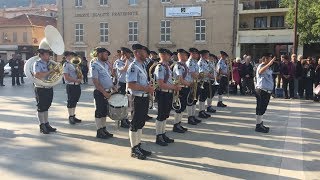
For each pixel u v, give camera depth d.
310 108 13.52
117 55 11.87
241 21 39.94
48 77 8.87
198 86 10.71
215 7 35.53
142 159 7.00
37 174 6.16
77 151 7.53
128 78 6.98
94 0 39.38
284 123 10.65
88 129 9.59
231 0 35.09
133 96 7.08
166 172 6.29
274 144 8.24
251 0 39.38
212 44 35.88
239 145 8.12
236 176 6.14
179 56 9.20
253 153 7.51
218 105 13.70
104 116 8.60
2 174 6.16
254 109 13.14
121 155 7.27
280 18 38.88
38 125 10.01
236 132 9.41
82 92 19.44
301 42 28.23
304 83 16.20
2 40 55.22
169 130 9.57
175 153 7.45
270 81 9.30
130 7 38.06
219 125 10.27
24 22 54.28
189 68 9.85
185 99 9.36
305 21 26.38
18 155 7.21
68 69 10.05
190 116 10.35
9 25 54.53
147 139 8.60
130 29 38.34
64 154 7.31
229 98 16.33
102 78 8.42
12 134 8.95
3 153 7.33
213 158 7.13
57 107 13.48
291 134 9.24
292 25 28.80
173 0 36.62
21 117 11.29
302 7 26.27
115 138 8.64
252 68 17.75
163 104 7.99
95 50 8.64
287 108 13.49
